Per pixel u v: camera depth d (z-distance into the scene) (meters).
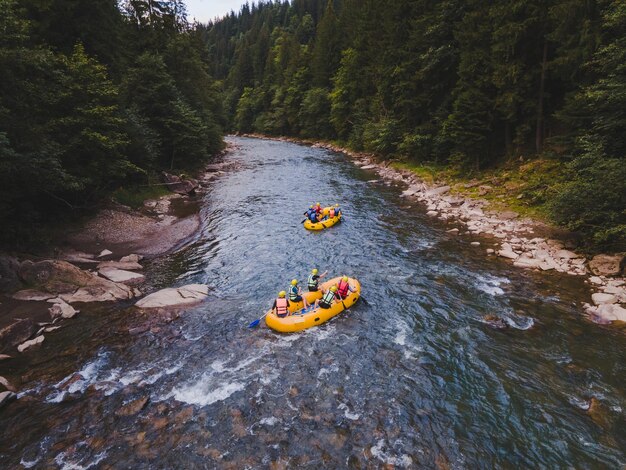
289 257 16.95
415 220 21.92
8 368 9.27
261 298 13.45
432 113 33.38
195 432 7.63
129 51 32.97
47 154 13.62
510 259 16.08
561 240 17.08
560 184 17.80
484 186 25.34
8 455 7.04
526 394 8.76
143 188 25.59
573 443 7.46
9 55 12.70
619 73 14.28
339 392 8.85
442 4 30.48
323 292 13.05
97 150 18.19
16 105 13.51
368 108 47.72
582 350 10.23
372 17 47.06
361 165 41.50
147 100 28.94
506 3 23.38
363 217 22.59
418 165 35.22
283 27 122.44
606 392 8.73
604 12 16.14
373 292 13.75
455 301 12.95
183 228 20.67
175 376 9.31
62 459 6.98
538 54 22.98
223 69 124.44
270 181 33.06
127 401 8.44
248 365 9.80
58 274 12.91
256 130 90.25
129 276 14.67
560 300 12.71
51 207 17.80
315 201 26.30
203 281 14.80
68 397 8.51
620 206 13.71
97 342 10.52
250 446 7.31
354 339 11.00
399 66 36.16
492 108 25.52
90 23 21.88
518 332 11.10
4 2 12.92
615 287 12.99
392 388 8.99
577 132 18.89
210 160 43.62
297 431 7.68
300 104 69.94
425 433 7.69
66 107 16.66
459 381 9.22
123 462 6.95
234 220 22.22
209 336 11.05
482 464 7.01
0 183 13.20
